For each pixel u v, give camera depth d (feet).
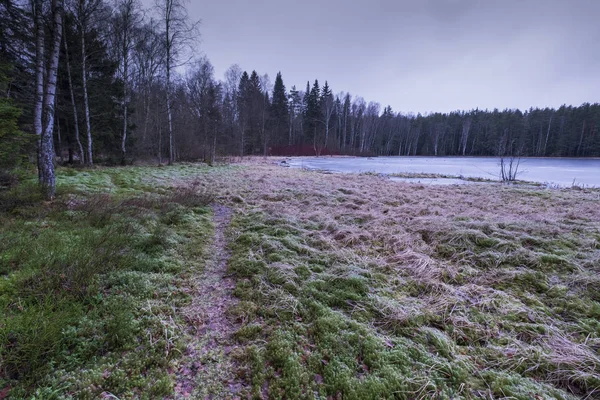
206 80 87.97
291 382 6.55
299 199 28.71
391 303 9.75
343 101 196.75
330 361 7.22
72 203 18.89
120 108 54.34
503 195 32.53
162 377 6.48
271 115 149.38
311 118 168.76
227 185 35.70
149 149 70.59
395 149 205.26
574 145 156.46
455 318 8.94
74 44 43.93
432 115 226.58
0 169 19.21
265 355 7.45
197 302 9.92
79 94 44.91
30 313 7.22
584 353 7.31
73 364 6.46
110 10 43.24
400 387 6.38
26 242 11.47
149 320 8.28
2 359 5.97
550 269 12.59
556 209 24.85
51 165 19.40
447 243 15.62
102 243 12.49
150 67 61.26
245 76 151.53
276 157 123.13
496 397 6.25
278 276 11.69
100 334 7.37
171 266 12.19
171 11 50.34
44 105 18.90
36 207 16.52
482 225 17.53
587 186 41.60
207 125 82.12
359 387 6.37
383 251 15.19
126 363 6.70
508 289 11.12
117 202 20.79
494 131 178.50
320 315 9.20
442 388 6.37
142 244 13.73
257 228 18.13
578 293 10.54
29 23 30.76
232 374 6.85
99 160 52.24
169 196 25.41
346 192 33.53
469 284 11.38
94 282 9.57
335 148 164.25
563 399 6.16
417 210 23.36
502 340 8.07
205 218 20.62
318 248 15.40
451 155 201.67
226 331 8.48
